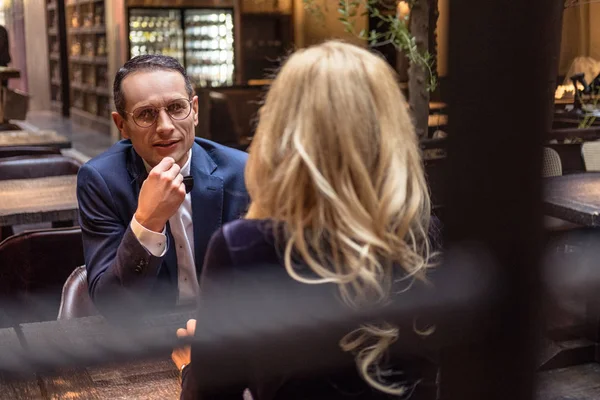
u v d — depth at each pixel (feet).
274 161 2.54
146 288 4.31
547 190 1.25
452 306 1.42
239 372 2.47
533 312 1.37
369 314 2.43
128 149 5.08
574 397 7.20
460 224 1.29
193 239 4.87
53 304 6.44
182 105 4.69
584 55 11.79
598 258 1.55
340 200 2.42
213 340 2.44
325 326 2.39
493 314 1.37
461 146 1.23
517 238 1.28
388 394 2.50
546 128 1.21
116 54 28.84
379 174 2.48
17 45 28.32
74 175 10.94
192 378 2.57
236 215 4.96
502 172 1.22
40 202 9.00
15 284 6.45
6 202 8.99
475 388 1.43
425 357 2.47
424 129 7.05
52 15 28.66
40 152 13.56
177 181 4.31
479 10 1.16
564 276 1.40
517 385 1.42
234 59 31.65
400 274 2.51
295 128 2.48
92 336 3.36
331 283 2.45
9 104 20.03
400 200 2.46
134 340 2.53
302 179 2.46
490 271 1.31
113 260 4.49
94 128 27.63
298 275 2.46
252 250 2.49
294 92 2.52
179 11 30.63
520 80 1.17
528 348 1.40
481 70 1.18
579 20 11.83
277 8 30.17
